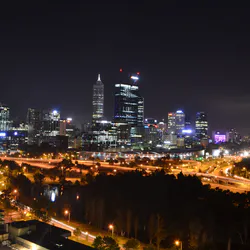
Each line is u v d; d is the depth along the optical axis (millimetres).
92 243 168625
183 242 194875
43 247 133625
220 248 186000
